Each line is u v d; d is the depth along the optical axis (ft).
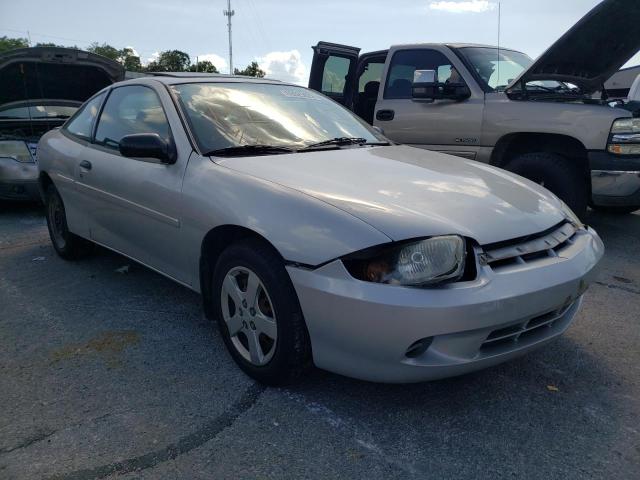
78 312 12.09
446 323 7.20
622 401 8.75
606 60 17.75
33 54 21.25
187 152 10.27
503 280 7.63
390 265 7.34
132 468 7.15
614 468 7.23
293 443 7.68
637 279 14.43
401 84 20.40
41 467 7.15
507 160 18.51
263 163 9.71
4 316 11.91
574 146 17.08
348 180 9.04
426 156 11.53
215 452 7.48
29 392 8.93
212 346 10.52
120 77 24.02
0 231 19.65
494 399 8.78
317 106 13.14
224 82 12.42
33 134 24.09
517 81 17.57
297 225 8.04
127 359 10.00
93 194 12.85
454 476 7.07
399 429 8.01
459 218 8.01
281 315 8.27
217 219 9.12
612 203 16.30
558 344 10.66
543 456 7.45
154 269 11.63
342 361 7.92
